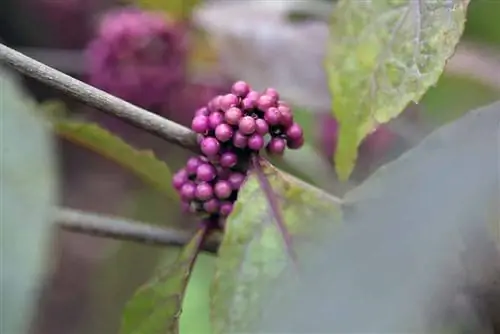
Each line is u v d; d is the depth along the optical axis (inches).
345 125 14.8
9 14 24.4
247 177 14.0
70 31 23.4
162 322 14.7
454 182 11.5
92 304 21.8
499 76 18.5
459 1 14.5
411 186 11.7
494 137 12.0
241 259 13.7
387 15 14.8
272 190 13.9
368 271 11.4
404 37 14.6
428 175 11.6
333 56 15.0
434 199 11.5
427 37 14.6
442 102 18.8
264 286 13.6
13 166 11.3
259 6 21.3
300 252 13.6
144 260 21.5
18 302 10.9
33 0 23.7
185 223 20.8
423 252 11.3
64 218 16.4
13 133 11.5
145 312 14.7
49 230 11.3
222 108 14.4
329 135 20.4
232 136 14.3
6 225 11.1
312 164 19.0
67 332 21.8
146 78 20.6
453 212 11.4
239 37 21.1
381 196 12.2
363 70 14.8
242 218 13.8
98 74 20.7
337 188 18.5
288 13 21.2
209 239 15.2
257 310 13.5
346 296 11.4
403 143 18.8
